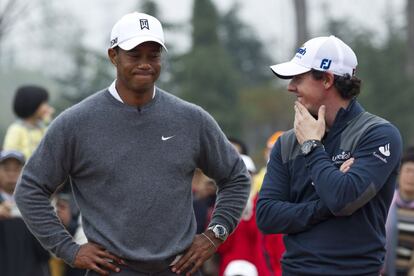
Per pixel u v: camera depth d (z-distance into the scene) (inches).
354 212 548.1
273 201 569.0
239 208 602.2
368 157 544.4
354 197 535.2
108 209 565.6
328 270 548.4
